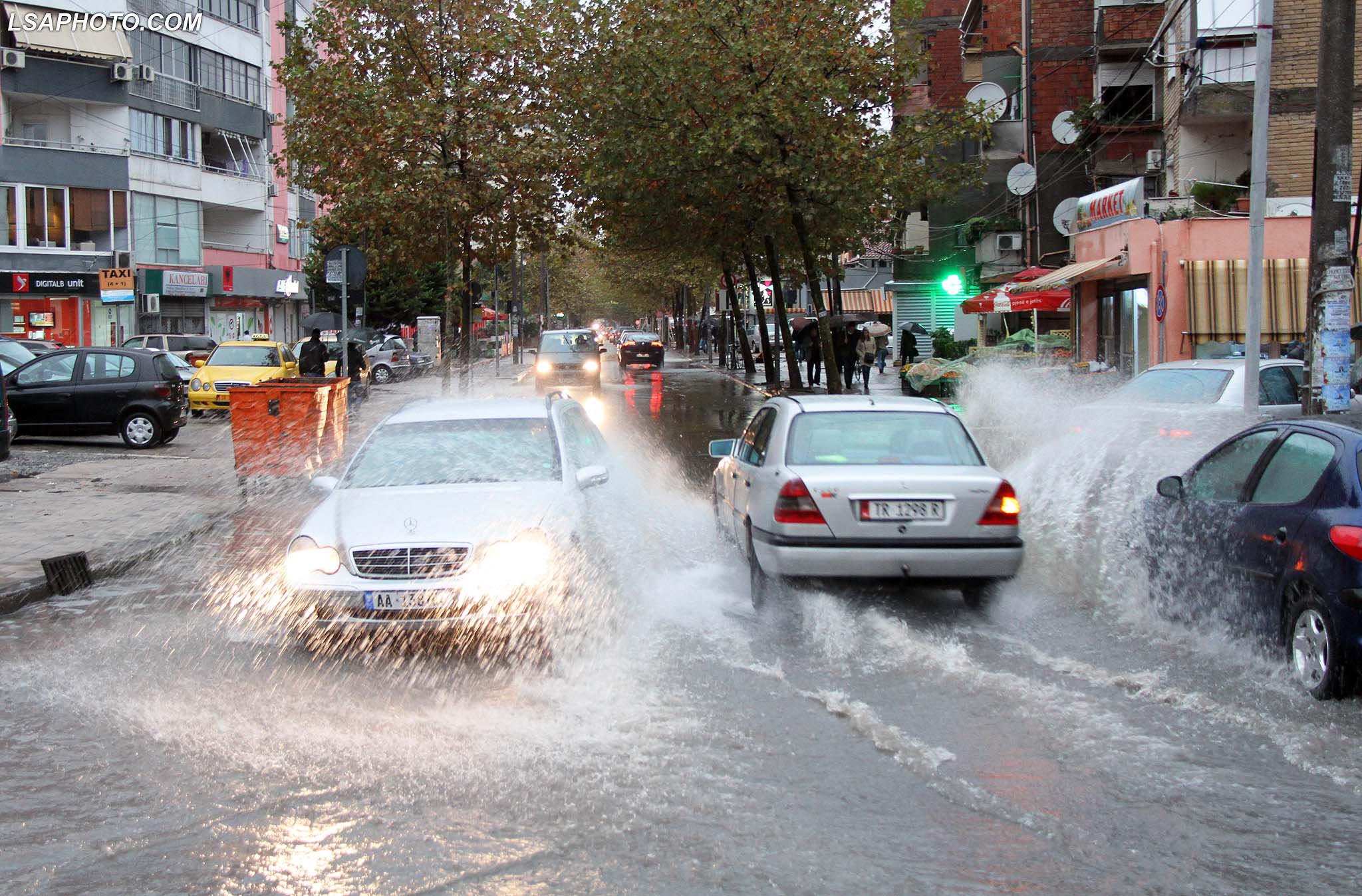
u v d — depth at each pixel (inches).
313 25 913.5
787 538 303.6
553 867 167.8
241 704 247.6
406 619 272.5
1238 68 1055.6
